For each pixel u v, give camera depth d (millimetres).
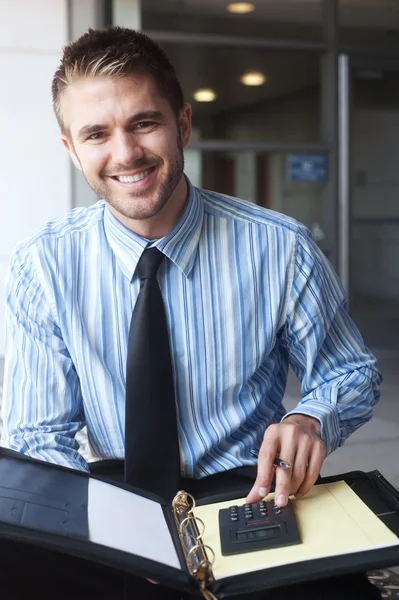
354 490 1139
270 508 1077
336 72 6562
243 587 903
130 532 984
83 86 1245
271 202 6582
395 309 6816
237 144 6465
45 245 1423
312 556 943
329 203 6656
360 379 1416
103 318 1378
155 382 1311
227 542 985
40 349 1403
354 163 6695
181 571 904
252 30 6438
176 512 1078
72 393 1411
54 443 1337
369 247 6758
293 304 1408
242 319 1388
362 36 6594
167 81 1278
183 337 1370
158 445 1298
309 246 1438
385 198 6773
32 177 6195
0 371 5578
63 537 901
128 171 1264
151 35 6242
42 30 6066
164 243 1350
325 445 1273
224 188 6504
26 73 6090
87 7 6113
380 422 4133
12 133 6129
